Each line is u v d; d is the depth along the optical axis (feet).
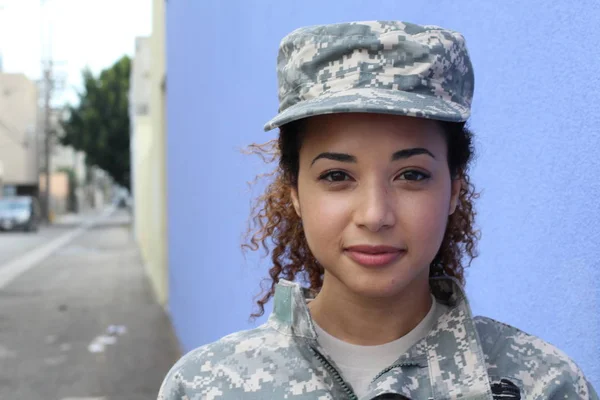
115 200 241.35
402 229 3.34
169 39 26.66
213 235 14.24
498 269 5.27
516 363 3.52
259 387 3.54
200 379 3.64
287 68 3.53
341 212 3.38
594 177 4.11
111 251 60.03
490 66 5.32
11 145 117.08
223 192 12.71
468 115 3.32
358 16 7.09
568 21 4.35
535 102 4.73
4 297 33.06
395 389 3.32
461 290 3.65
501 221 5.23
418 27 3.35
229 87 12.28
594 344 4.13
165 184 31.01
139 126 55.16
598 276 4.07
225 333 12.45
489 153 5.39
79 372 18.84
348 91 3.28
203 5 15.92
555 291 4.54
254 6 10.27
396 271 3.37
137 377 18.30
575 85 4.29
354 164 3.36
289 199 4.46
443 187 3.47
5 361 20.15
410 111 3.10
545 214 4.64
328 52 3.36
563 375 3.45
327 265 3.51
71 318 27.27
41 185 112.06
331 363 3.48
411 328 3.68
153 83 38.09
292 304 3.62
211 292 14.56
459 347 3.49
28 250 60.64
